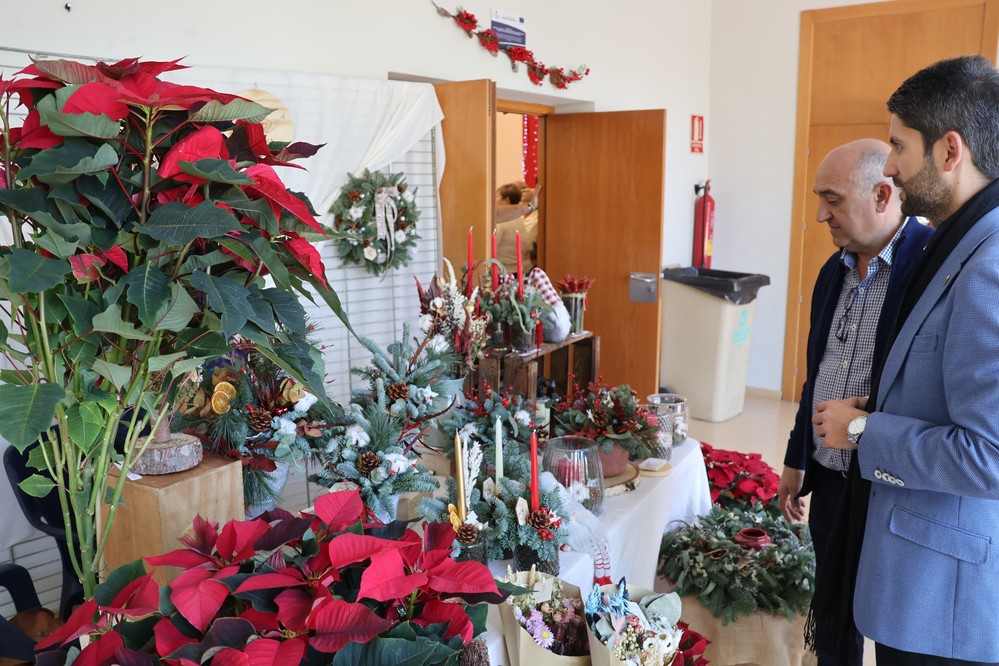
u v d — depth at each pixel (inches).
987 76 58.9
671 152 240.2
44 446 43.1
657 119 195.0
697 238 256.2
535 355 113.0
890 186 79.7
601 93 207.5
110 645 36.6
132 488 60.4
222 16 117.8
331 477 71.8
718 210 261.1
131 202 37.2
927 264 63.6
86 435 40.3
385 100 138.0
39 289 32.8
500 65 172.9
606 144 203.2
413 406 76.2
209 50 116.6
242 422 69.3
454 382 83.2
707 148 260.1
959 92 58.9
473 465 68.6
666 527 101.7
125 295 39.0
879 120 230.1
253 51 122.6
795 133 243.0
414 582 39.3
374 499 69.2
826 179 83.4
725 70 253.1
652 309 203.8
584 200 209.9
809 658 96.1
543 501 70.8
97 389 41.4
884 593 63.0
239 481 65.5
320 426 72.8
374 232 137.6
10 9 94.5
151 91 37.1
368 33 140.9
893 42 224.5
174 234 35.0
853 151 82.0
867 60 229.3
